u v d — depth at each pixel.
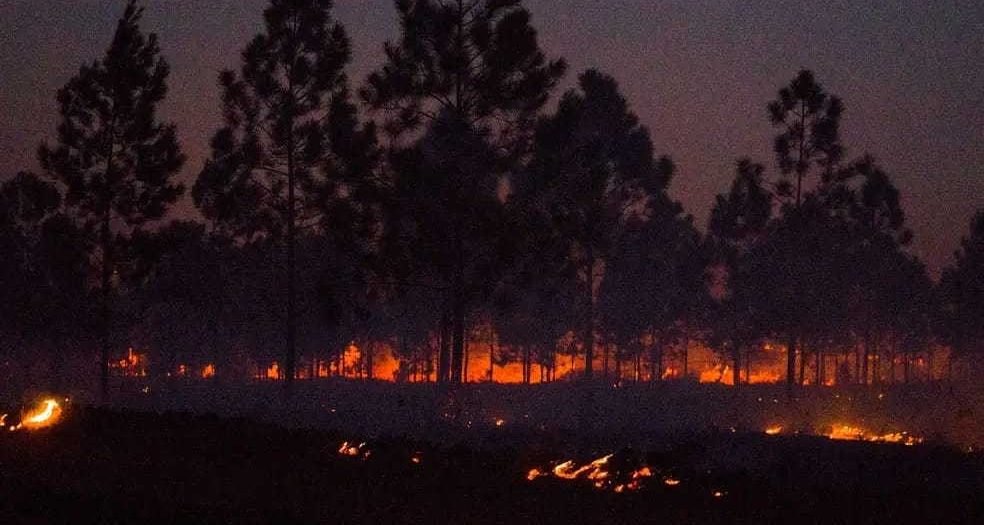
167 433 22.66
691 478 19.98
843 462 24.92
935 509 18.81
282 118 44.34
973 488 22.77
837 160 51.56
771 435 29.56
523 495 18.27
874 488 21.53
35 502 15.33
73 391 57.88
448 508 17.08
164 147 44.56
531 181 41.72
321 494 17.64
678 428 37.78
